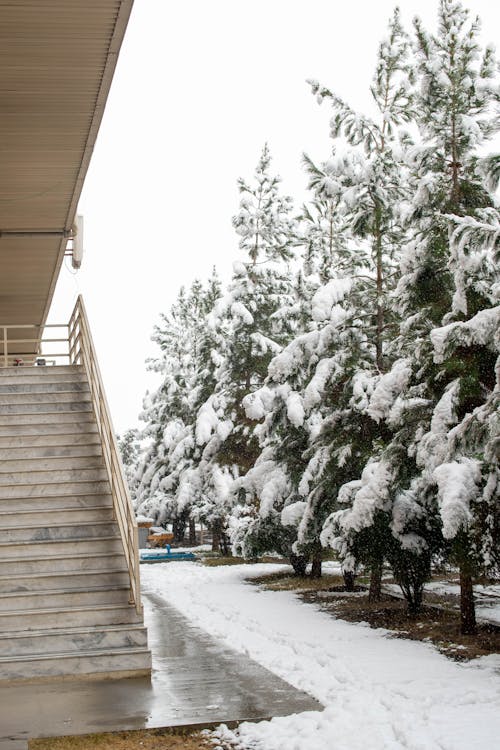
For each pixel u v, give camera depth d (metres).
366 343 16.44
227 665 9.89
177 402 39.84
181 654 10.64
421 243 12.26
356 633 12.11
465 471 10.36
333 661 9.92
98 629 9.62
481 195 12.52
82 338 16.44
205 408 27.75
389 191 15.56
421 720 7.42
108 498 11.86
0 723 7.59
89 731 7.29
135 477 43.44
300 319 19.81
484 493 10.00
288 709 7.90
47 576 10.39
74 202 17.28
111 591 10.27
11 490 11.91
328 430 15.21
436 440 10.85
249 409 22.50
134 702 8.20
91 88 12.59
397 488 12.91
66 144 14.46
